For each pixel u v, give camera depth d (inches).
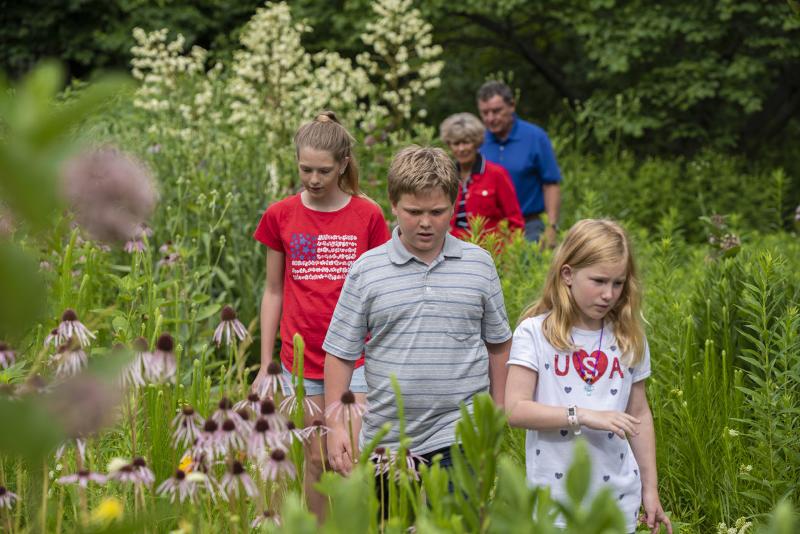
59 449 77.9
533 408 98.1
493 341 115.1
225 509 92.4
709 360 144.5
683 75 504.4
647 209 424.2
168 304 167.0
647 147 559.8
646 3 508.4
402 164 107.2
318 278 134.4
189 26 545.0
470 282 111.0
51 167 26.7
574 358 101.5
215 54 517.0
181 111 291.9
